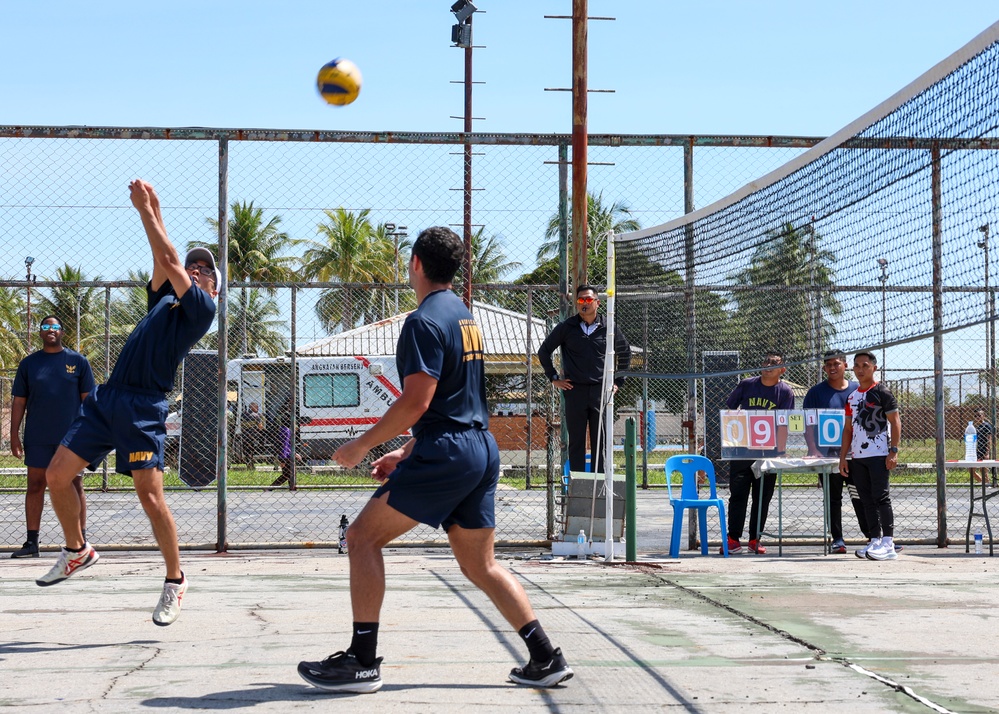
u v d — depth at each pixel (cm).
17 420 862
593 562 833
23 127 866
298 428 2003
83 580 715
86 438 504
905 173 777
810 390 991
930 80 744
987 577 743
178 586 509
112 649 474
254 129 884
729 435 930
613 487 881
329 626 534
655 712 367
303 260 4769
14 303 2369
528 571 773
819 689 400
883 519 875
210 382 1534
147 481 500
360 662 391
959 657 461
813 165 882
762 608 595
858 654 466
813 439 940
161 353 505
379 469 424
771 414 938
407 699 384
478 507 407
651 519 1309
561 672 401
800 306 911
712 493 923
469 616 563
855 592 661
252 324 1823
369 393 2022
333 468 2011
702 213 939
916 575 753
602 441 932
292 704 376
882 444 882
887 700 383
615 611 584
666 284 989
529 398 1636
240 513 1394
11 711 366
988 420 1783
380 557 398
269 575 741
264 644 486
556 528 1102
